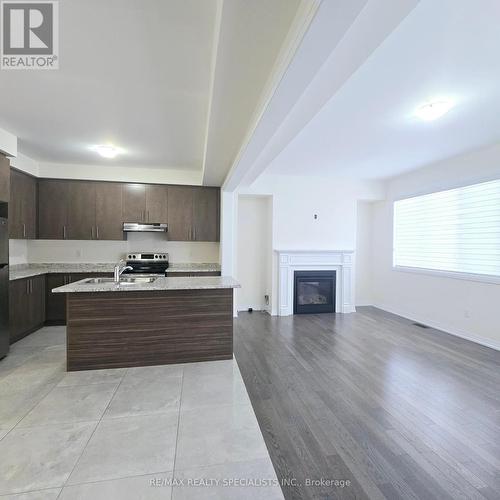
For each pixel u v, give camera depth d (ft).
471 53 6.23
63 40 5.92
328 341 12.83
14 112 9.19
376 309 19.27
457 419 7.20
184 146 12.35
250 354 11.23
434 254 15.40
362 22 4.43
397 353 11.46
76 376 9.06
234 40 5.07
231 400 7.79
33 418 6.90
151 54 6.35
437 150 12.73
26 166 13.88
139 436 6.29
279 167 15.78
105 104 8.66
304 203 18.10
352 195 18.69
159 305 9.92
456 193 14.14
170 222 16.76
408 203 17.30
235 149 10.53
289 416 7.25
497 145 12.00
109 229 15.97
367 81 7.32
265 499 4.83
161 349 9.97
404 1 3.99
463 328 13.52
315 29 4.16
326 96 6.79
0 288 10.34
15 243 14.60
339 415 7.32
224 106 7.42
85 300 9.42
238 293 18.63
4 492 4.87
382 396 8.24
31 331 13.39
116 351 9.66
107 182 15.94
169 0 4.89
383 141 11.66
